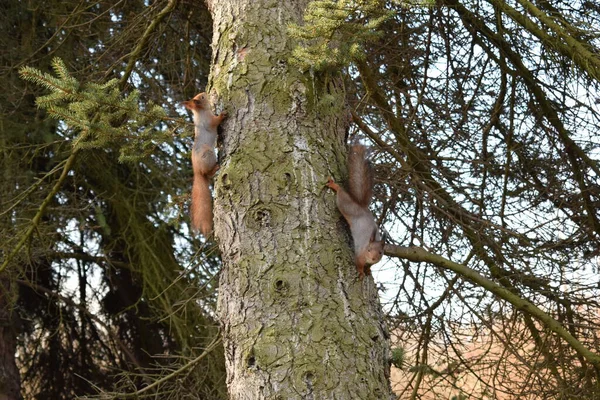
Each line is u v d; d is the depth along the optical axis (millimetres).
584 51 7027
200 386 10258
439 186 8188
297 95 5344
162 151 12453
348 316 4828
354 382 4664
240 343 4816
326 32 5016
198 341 11633
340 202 5121
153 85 10758
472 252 8016
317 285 4852
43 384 14070
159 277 12141
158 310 11656
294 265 4887
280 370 4652
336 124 5477
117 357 14125
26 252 9492
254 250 4965
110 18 11336
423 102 8609
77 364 14062
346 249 5047
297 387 4605
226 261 5066
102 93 5723
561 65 7547
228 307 4957
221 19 5777
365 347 4797
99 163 12234
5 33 11906
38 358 14117
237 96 5418
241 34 5590
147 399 10570
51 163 12016
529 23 7406
